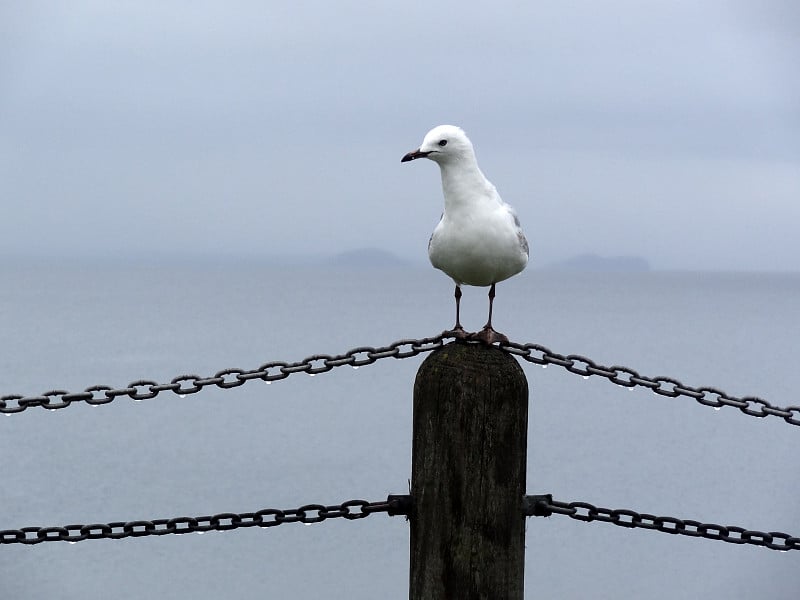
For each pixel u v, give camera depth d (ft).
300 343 216.33
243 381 14.55
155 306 476.54
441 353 13.21
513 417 12.95
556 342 222.89
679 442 81.35
